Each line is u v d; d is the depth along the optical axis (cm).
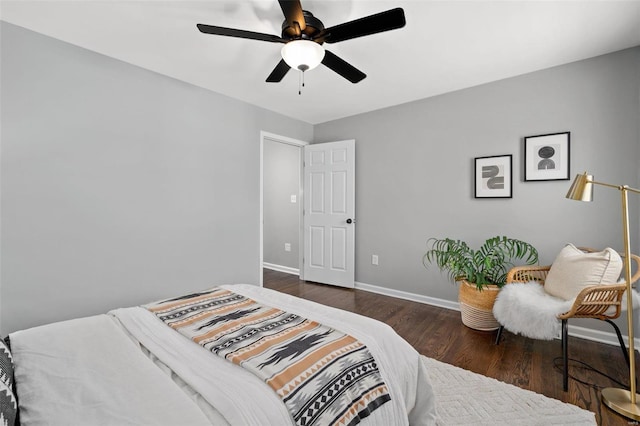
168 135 281
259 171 366
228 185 332
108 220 245
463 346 239
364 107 368
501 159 288
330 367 107
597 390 182
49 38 214
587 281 199
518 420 157
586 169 248
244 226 351
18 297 205
